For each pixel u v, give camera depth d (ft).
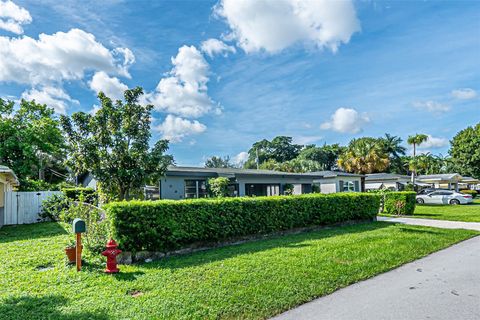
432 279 18.28
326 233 34.55
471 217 51.37
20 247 26.11
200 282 17.21
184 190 60.23
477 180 126.00
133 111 42.83
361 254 23.67
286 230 34.60
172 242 24.36
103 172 40.09
